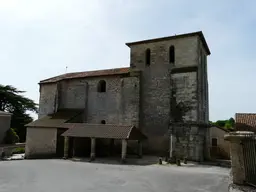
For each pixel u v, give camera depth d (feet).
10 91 150.61
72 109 91.97
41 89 102.06
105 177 42.88
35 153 79.51
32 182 38.70
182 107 70.74
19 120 144.15
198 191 33.30
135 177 42.93
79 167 54.65
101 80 89.35
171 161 62.69
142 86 81.15
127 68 90.84
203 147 69.51
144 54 82.64
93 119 87.97
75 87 94.07
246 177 29.86
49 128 78.84
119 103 83.71
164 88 77.25
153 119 77.25
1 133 113.50
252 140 30.42
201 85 76.89
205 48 86.48
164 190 33.76
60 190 33.42
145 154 76.02
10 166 56.39
